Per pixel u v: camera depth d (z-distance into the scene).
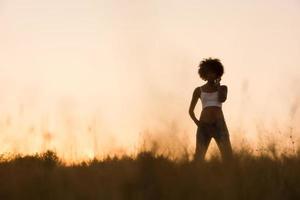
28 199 8.11
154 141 8.39
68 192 7.91
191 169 8.27
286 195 8.16
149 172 7.96
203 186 7.79
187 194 7.68
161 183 7.79
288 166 8.94
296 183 8.37
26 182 8.58
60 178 8.50
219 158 9.08
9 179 8.70
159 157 8.34
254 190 7.95
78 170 9.37
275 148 9.23
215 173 8.35
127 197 7.68
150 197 7.68
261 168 8.84
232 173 8.30
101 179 8.40
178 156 8.60
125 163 8.64
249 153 9.24
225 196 7.70
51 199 8.04
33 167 10.35
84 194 7.82
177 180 7.92
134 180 7.84
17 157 11.68
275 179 8.52
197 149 10.74
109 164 9.23
